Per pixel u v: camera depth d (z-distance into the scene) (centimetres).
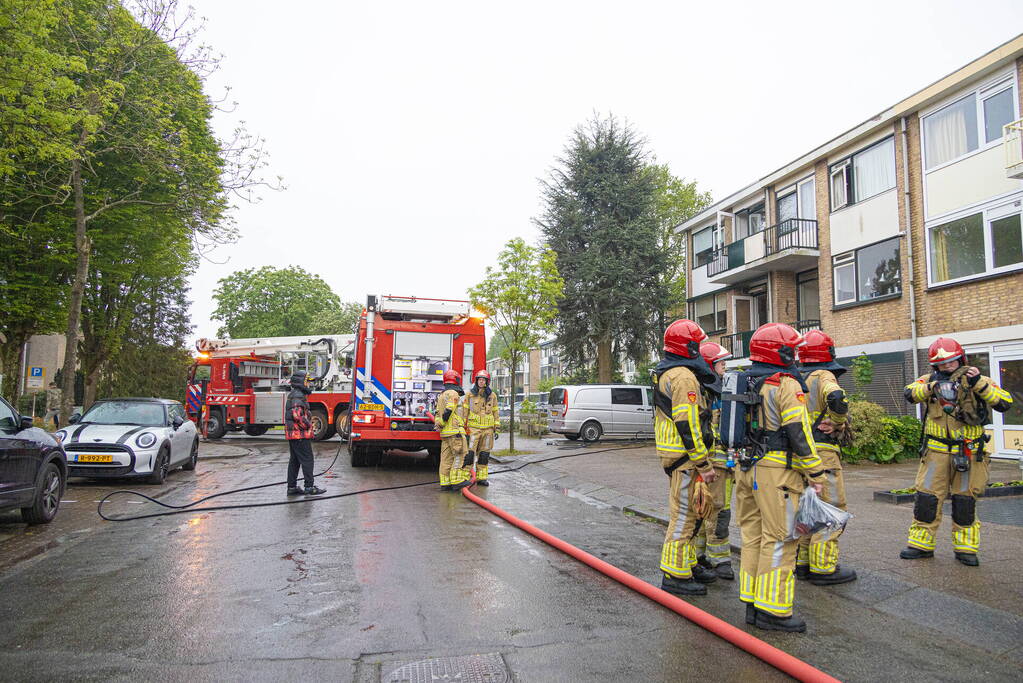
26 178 1461
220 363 2084
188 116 1591
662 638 385
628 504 854
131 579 514
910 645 370
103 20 1342
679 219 3616
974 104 1424
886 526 662
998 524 661
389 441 1220
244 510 823
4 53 895
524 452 1600
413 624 409
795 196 2011
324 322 4684
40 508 721
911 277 1555
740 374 419
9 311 1830
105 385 3353
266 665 346
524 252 1612
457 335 1258
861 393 1459
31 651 366
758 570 399
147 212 1712
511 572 532
